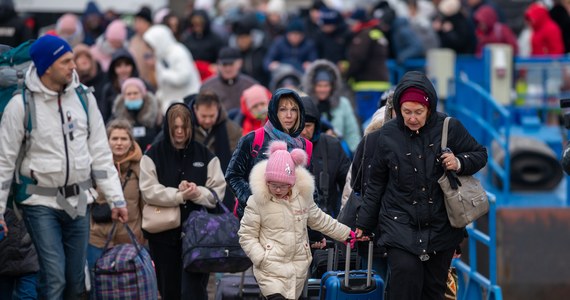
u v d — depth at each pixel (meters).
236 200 20.91
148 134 26.64
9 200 18.92
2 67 18.73
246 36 40.75
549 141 36.66
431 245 18.08
